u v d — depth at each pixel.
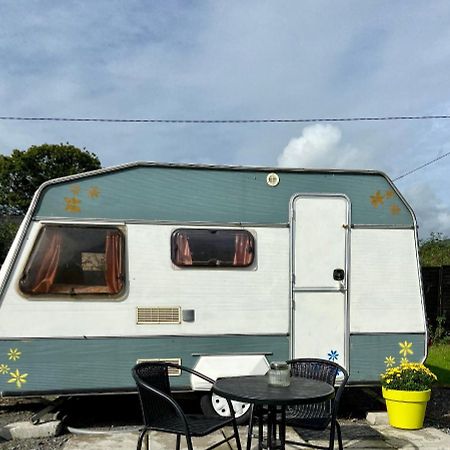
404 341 5.33
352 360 5.25
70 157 32.41
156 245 5.03
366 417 5.25
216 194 5.17
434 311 10.97
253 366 5.04
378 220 5.40
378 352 5.29
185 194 5.12
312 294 5.23
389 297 5.35
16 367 4.72
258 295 5.15
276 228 5.24
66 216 4.92
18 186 31.67
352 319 5.27
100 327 4.87
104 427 4.94
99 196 4.99
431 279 11.07
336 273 5.29
